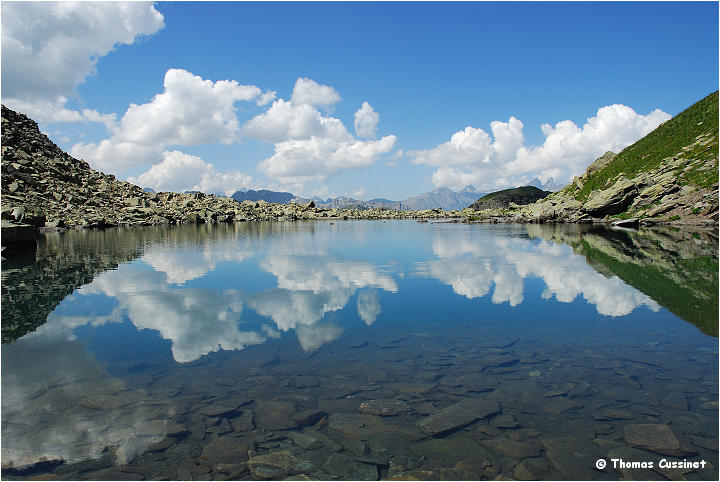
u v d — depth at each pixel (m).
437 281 18.75
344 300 15.11
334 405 7.34
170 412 7.11
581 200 95.62
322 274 20.84
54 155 92.94
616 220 68.00
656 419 6.76
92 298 15.48
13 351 9.98
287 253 30.58
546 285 17.55
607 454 5.90
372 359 9.40
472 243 37.88
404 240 42.34
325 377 8.46
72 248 34.28
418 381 8.25
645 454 5.88
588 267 22.20
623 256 26.61
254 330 11.55
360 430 6.55
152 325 12.05
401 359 9.38
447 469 5.62
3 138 83.56
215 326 11.94
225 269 22.58
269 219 118.19
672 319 12.27
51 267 23.39
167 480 5.43
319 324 12.11
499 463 5.73
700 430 6.44
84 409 7.18
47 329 11.65
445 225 79.62
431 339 10.72
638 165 89.81
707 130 80.31
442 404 7.34
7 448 6.08
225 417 6.96
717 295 15.27
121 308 14.01
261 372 8.72
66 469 5.64
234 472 5.59
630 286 17.11
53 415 6.98
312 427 6.67
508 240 40.53
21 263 25.16
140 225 78.25
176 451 6.04
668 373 8.47
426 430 6.54
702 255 26.67
